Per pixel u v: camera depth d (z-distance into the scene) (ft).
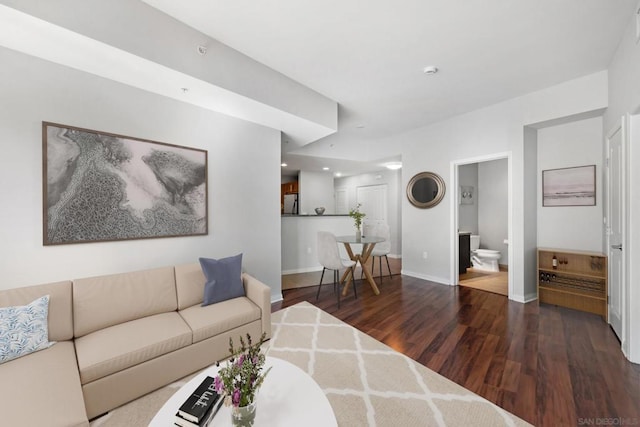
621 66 7.59
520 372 6.38
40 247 6.44
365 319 9.59
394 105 12.07
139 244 7.97
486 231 18.66
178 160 8.68
